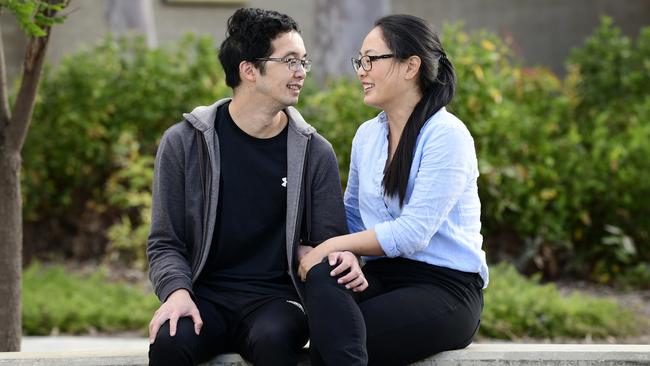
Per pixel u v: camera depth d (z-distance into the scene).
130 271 12.82
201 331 5.18
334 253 5.16
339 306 4.96
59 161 13.74
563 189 12.22
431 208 5.26
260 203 5.49
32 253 13.70
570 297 11.08
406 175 5.38
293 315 5.23
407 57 5.43
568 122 13.52
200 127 5.46
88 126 13.70
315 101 12.47
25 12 6.02
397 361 5.21
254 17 5.42
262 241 5.54
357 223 5.84
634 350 5.24
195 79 13.72
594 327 9.74
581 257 12.39
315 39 16.67
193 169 5.47
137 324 10.23
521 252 12.33
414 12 22.31
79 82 13.76
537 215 12.16
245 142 5.51
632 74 13.63
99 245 13.63
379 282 5.49
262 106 5.46
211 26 21.45
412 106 5.54
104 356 5.18
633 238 12.38
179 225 5.47
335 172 5.63
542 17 21.03
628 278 11.88
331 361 4.88
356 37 16.38
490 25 21.58
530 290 10.49
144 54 14.15
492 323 9.68
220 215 5.47
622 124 13.68
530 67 21.03
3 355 5.21
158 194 5.46
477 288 5.52
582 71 14.07
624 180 12.27
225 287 5.46
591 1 20.58
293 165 5.48
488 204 12.13
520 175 12.10
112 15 17.28
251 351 5.11
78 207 13.93
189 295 5.21
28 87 6.63
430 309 5.23
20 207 6.80
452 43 12.41
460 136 5.37
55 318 10.17
